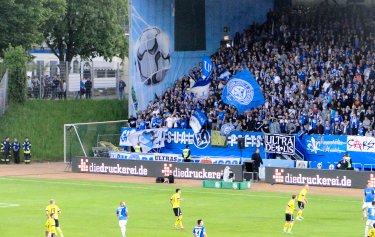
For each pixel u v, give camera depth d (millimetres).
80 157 127250
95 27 175625
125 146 132625
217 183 108438
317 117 118250
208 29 144625
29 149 139125
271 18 142375
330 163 115312
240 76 119188
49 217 69688
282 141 117188
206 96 131750
